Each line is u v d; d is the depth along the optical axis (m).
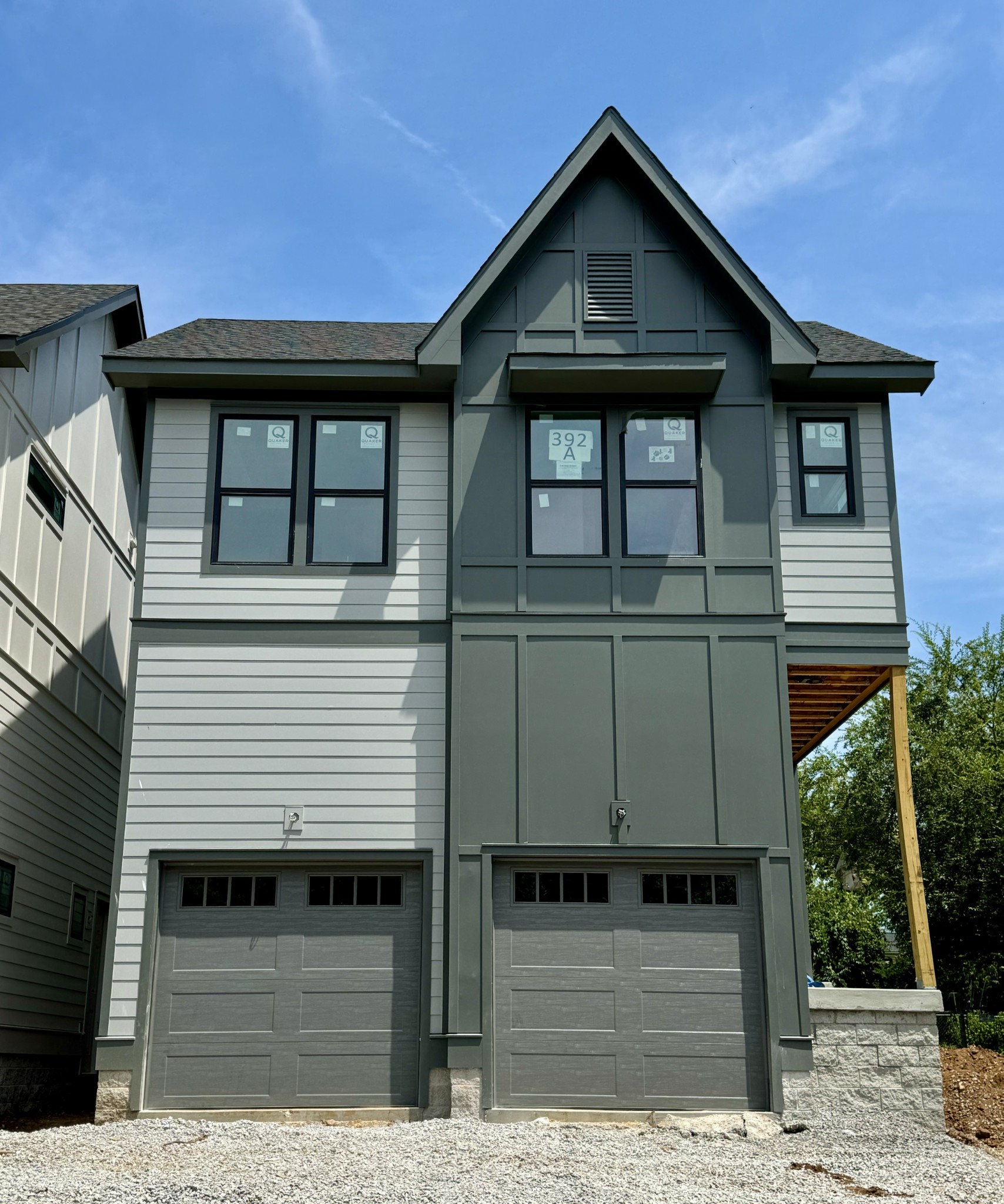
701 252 13.41
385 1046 11.79
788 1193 8.51
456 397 13.12
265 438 13.30
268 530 13.04
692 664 12.45
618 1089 11.50
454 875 11.85
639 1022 11.68
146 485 13.07
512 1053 11.59
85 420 16.50
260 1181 8.05
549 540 12.80
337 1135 9.92
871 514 13.20
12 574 13.73
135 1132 10.09
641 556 12.74
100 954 17.50
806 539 13.09
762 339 13.32
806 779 28.78
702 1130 11.09
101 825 17.47
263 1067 11.70
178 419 13.28
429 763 12.41
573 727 12.26
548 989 11.76
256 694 12.52
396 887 12.25
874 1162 9.97
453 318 13.00
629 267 13.54
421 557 12.98
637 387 13.06
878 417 13.50
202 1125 10.47
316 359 13.07
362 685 12.58
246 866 12.21
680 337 13.37
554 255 13.54
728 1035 11.65
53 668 15.30
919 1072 11.34
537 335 13.32
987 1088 11.94
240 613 12.74
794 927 11.80
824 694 14.21
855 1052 11.41
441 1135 9.90
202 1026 11.78
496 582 12.62
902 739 12.66
